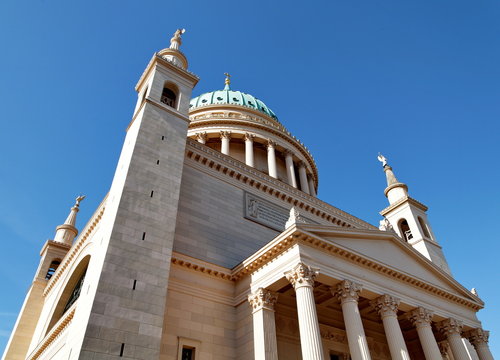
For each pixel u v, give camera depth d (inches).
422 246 1811.0
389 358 1173.7
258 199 1300.4
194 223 1060.5
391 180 2126.0
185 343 830.5
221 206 1169.4
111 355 668.7
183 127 1155.9
